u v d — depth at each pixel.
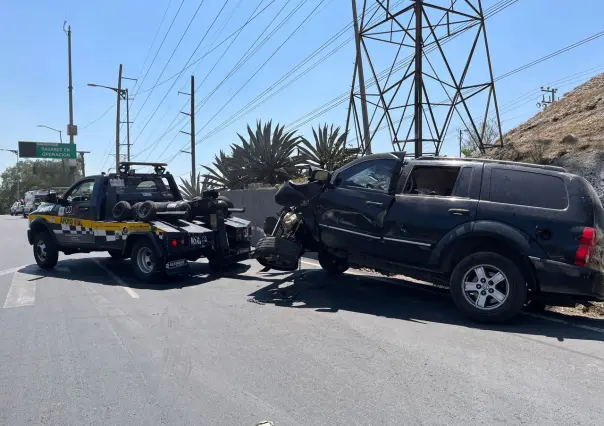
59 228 10.75
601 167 9.34
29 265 12.09
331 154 17.28
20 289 8.91
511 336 5.67
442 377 4.48
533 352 5.12
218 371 4.72
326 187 7.73
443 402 3.98
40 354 5.32
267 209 13.34
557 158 10.44
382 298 7.64
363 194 7.28
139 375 4.67
